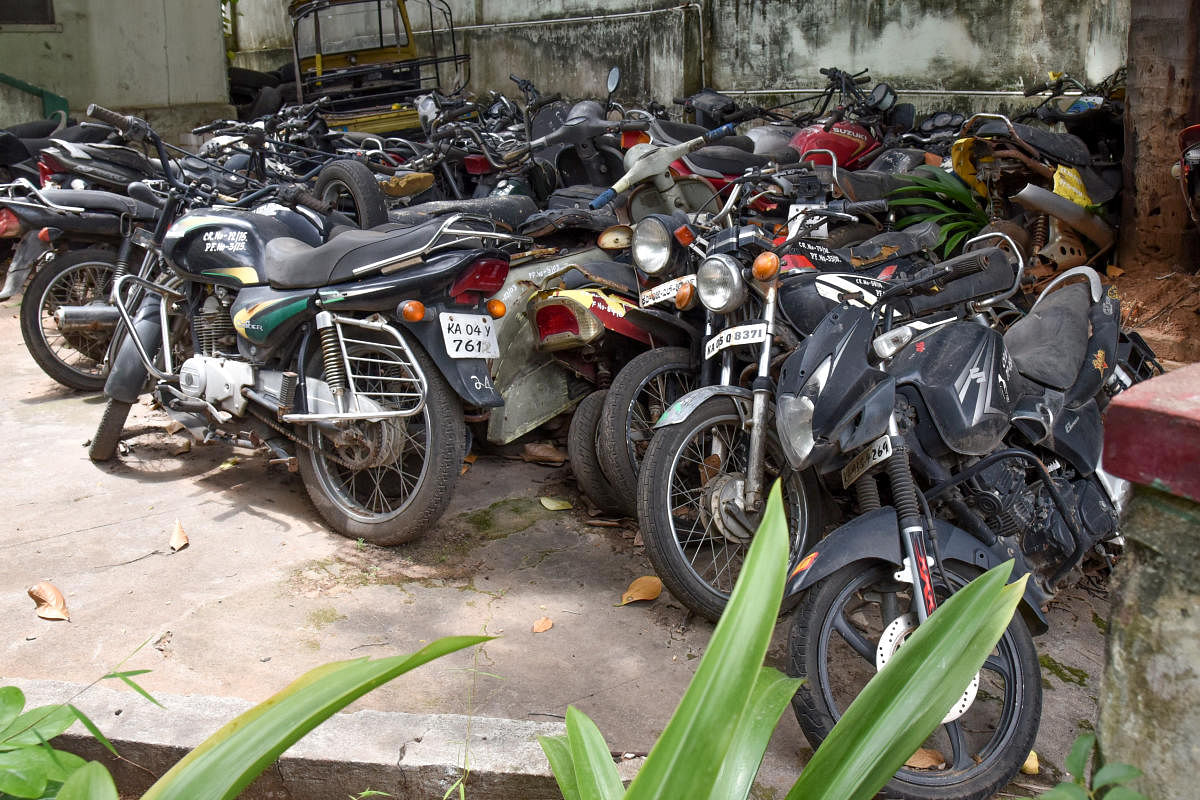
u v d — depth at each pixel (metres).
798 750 2.64
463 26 14.01
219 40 11.84
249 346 3.87
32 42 10.47
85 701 2.51
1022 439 3.12
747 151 6.41
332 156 6.62
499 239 3.56
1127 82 5.78
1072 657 3.11
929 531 2.52
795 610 2.77
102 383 5.36
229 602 3.22
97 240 5.38
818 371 2.69
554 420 4.71
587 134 5.65
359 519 3.68
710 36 11.60
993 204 6.10
